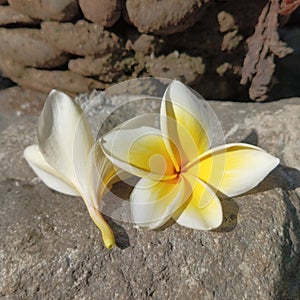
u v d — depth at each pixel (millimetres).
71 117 169
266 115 221
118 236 159
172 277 153
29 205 177
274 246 159
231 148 167
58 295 152
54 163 171
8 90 274
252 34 245
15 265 157
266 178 179
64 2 230
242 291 152
